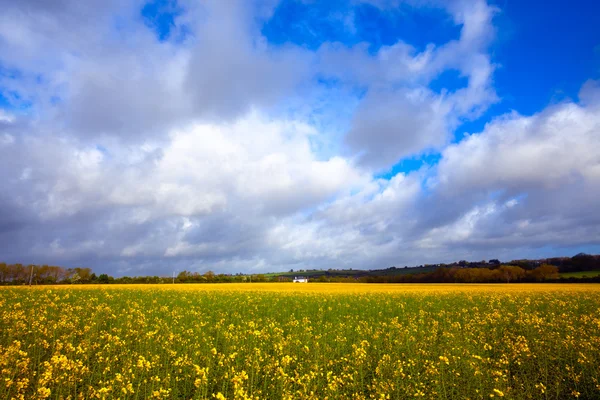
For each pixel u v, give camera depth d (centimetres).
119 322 1625
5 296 2489
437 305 2653
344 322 1888
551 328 1589
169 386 914
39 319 1526
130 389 777
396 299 3133
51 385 858
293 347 1258
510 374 1089
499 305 2552
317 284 7950
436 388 910
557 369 1041
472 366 1016
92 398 820
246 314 2148
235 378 761
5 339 1210
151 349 1194
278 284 7825
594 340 1279
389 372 1038
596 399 879
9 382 784
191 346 1234
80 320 1638
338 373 1091
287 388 904
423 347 1305
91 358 1101
